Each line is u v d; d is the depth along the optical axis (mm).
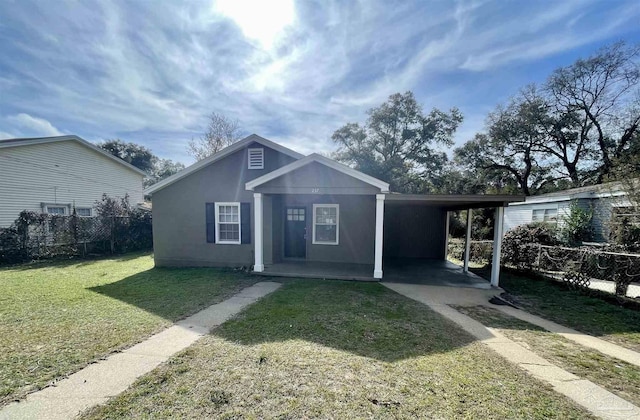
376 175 25719
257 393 2672
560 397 2723
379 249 7637
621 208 10891
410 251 12469
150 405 2500
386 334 4176
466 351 3688
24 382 2846
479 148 25125
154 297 5996
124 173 17562
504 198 6906
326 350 3604
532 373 3168
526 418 2408
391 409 2469
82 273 8500
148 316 4840
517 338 4191
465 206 9492
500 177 25109
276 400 2574
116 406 2486
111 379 2910
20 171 12453
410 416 2387
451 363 3340
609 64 18906
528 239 9727
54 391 2703
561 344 4016
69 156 14375
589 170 21312
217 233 9375
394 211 12492
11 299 5766
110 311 5070
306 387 2779
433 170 27156
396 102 26500
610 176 12758
